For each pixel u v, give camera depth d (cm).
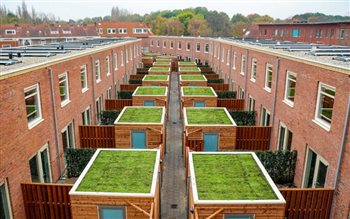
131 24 7894
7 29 6556
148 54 6406
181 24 9850
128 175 1080
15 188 1097
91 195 952
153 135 1661
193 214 946
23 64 1283
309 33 5081
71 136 1784
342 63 1215
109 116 2288
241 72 2803
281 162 1512
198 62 5566
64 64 1634
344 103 1076
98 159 1205
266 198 942
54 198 1112
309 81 1359
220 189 991
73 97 1792
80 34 7219
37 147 1298
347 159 1046
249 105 2498
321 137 1249
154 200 961
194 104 2392
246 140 1833
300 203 1096
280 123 1730
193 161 1192
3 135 1027
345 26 4219
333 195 1103
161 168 1460
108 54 2777
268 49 2009
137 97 2386
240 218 930
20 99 1151
